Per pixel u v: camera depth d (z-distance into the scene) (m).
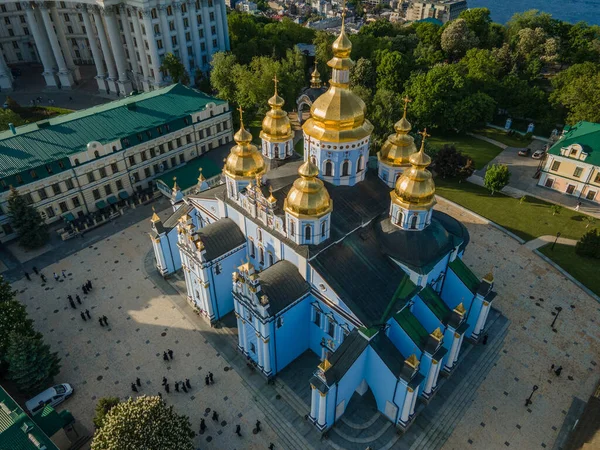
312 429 46.47
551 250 70.06
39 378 47.78
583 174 80.56
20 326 49.41
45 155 72.56
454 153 85.62
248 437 45.78
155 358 53.81
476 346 54.69
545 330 56.81
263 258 55.19
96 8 112.81
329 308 47.47
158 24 111.44
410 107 103.12
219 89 105.88
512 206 80.75
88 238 73.50
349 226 50.44
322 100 49.81
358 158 52.78
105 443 37.81
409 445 45.19
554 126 105.88
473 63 117.25
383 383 45.31
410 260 47.78
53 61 130.00
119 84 122.88
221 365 52.97
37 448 36.91
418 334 46.06
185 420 42.66
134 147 80.81
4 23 134.00
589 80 100.88
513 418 47.28
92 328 57.72
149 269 67.06
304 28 149.88
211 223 60.88
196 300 58.97
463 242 55.25
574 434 42.75
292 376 51.69
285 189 52.53
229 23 140.25
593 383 50.62
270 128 62.09
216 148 96.81
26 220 68.88
